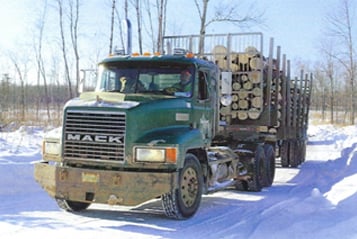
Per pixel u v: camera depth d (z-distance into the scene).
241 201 10.12
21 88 36.12
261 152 12.23
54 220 7.67
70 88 30.23
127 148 7.37
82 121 7.58
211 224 7.72
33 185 10.52
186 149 7.68
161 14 21.69
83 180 7.49
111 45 22.02
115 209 8.80
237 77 13.23
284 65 15.10
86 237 6.62
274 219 8.06
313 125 47.31
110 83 8.72
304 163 19.48
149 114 7.59
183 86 8.44
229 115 12.96
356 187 9.82
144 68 8.60
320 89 57.72
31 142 17.56
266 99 13.43
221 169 9.71
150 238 6.70
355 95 47.38
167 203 7.74
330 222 7.35
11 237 6.53
